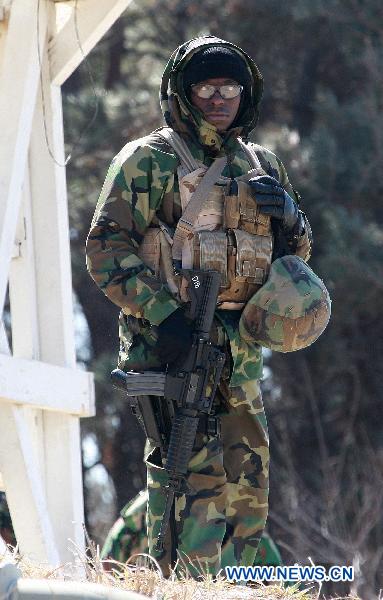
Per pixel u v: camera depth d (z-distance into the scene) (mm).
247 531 21094
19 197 27094
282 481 66812
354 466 67750
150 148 20703
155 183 20578
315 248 65562
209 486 20406
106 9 28359
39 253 28844
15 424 26328
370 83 68688
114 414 68750
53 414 28750
